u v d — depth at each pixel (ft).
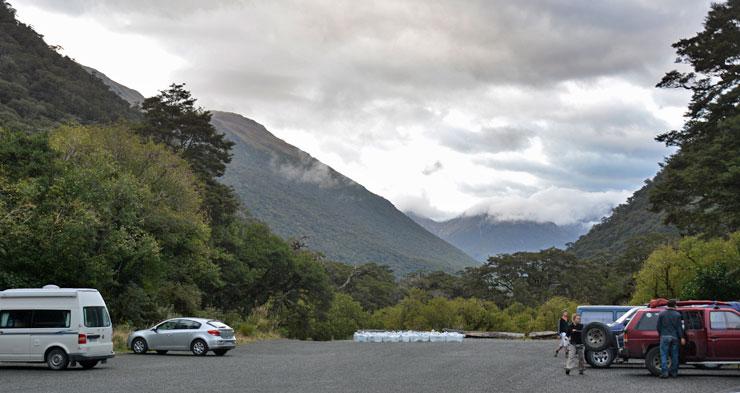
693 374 69.67
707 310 67.87
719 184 106.73
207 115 244.01
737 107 115.34
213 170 246.06
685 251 190.08
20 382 59.93
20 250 113.39
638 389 55.62
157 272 141.49
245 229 241.14
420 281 486.79
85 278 118.52
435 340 158.71
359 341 159.22
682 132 128.98
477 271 421.18
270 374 68.80
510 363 85.66
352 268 477.77
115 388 55.06
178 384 58.44
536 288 394.32
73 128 154.71
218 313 174.60
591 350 78.59
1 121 277.64
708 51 121.80
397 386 57.41
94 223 118.52
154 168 162.71
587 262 406.21
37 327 73.10
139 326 133.28
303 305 255.91
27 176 121.80
